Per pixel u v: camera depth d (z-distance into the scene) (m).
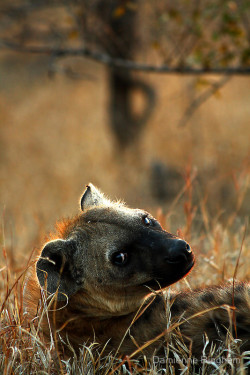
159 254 8.16
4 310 8.95
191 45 17.45
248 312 7.43
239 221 14.49
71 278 8.18
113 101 28.05
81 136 29.75
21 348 8.24
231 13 15.70
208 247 12.56
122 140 28.09
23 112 34.44
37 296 8.69
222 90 31.84
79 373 7.66
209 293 8.18
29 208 21.80
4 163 27.44
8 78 41.72
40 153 28.28
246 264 11.34
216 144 26.22
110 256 8.23
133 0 21.84
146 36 22.89
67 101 35.62
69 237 8.41
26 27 21.78
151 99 28.09
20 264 12.10
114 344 8.10
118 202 9.84
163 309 8.28
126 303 8.41
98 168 25.89
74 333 8.38
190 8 17.19
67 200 22.66
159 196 22.58
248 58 15.72
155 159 24.28
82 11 17.98
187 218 12.57
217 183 21.03
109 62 17.75
